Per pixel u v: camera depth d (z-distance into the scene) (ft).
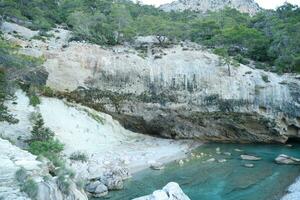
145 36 252.42
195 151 174.29
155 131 199.11
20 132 139.13
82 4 317.83
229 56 218.59
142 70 192.03
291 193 117.08
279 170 144.77
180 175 134.92
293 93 191.72
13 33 211.20
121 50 206.69
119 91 190.19
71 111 178.40
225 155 167.94
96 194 110.83
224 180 131.13
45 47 192.85
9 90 147.43
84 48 196.13
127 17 284.41
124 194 112.78
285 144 195.62
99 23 253.03
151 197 90.89
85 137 168.04
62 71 183.83
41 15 266.57
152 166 143.23
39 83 173.88
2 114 141.28
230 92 191.21
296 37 226.99
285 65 213.25
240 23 331.16
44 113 164.04
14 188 63.36
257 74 196.85
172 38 251.19
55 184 68.90
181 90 191.62
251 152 176.14
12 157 79.56
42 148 121.60
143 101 191.52
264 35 273.13
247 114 191.42
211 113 192.54
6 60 135.33
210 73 193.88
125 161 146.82
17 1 265.54
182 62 196.85
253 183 128.26
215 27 293.02
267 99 191.21
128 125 198.18
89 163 135.64
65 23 276.21
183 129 197.36
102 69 188.55
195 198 112.78
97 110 191.83
